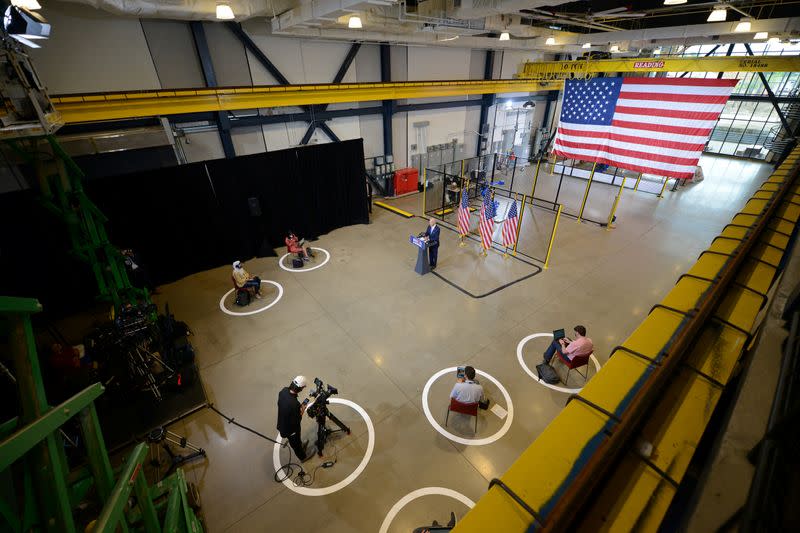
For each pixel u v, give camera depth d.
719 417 2.02
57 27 7.83
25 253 7.99
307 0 7.56
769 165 18.97
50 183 6.79
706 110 9.04
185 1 7.26
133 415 5.84
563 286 9.14
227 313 8.43
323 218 12.33
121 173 8.67
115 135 8.20
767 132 20.03
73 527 1.68
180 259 9.95
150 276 9.51
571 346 5.98
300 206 11.61
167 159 9.19
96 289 9.09
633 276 9.52
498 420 5.73
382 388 6.33
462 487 4.84
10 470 1.55
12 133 4.31
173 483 3.29
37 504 1.62
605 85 10.51
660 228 12.23
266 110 11.62
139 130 8.74
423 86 13.98
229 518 4.56
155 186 9.01
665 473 1.58
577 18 10.84
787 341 1.30
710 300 2.37
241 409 6.03
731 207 13.87
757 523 0.75
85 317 8.70
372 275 9.84
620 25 14.36
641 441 1.71
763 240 3.31
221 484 4.94
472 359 6.92
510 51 17.28
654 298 8.62
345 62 12.36
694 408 1.84
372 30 10.53
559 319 7.95
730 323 2.35
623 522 1.45
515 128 20.25
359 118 13.99
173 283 9.83
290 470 5.07
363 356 7.05
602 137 11.09
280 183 10.97
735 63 10.90
